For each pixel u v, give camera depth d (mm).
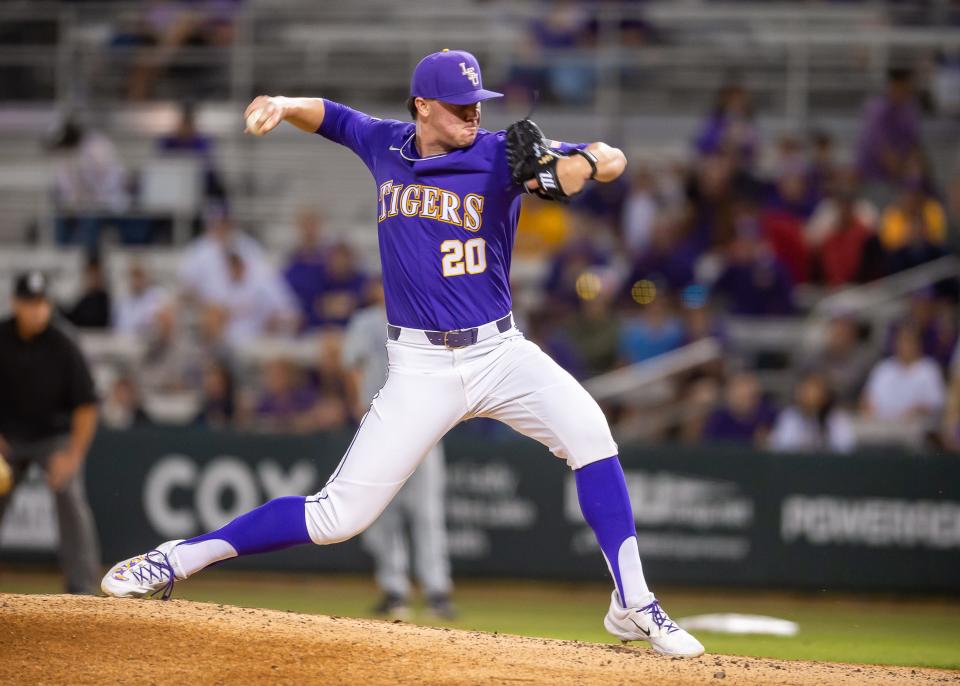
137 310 45406
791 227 45969
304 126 17391
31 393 27047
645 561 35688
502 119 53719
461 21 57875
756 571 35312
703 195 46812
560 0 56688
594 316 42375
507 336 16578
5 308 49750
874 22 56469
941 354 41906
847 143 53156
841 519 35125
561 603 33125
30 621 16469
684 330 41781
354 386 30078
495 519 35875
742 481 35469
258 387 43938
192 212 50219
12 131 57312
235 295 44719
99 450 36531
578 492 17062
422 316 16266
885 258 45625
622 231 47812
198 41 55812
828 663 18000
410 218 16156
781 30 56531
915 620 31219
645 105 55375
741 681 16078
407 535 35719
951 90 52969
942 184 52281
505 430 39938
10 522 35969
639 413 40594
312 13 58750
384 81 56281
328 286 45500
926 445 38188
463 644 17031
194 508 36281
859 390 41625
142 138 54812
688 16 56438
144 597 17844
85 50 56188
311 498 16938
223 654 15828
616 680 15727
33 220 52469
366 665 15781
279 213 53312
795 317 43906
